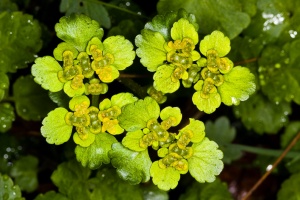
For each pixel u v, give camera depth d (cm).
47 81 18
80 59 18
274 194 27
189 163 18
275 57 24
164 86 18
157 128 18
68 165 23
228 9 23
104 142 18
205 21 23
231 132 26
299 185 25
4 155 26
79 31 19
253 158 27
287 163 26
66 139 18
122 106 18
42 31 25
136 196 23
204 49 18
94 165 18
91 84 18
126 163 18
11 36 22
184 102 26
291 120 27
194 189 25
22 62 23
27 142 27
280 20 25
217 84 18
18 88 25
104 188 23
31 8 26
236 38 25
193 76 18
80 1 23
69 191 23
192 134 18
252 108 26
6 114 24
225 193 25
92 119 18
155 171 18
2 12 23
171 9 23
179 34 18
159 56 18
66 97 20
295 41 24
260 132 26
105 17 23
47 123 18
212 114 27
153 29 19
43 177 27
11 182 22
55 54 18
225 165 27
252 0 23
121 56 18
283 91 24
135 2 26
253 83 18
